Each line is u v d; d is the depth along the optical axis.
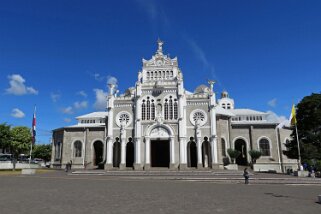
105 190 21.98
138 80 57.16
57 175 41.44
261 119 68.88
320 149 47.78
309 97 52.03
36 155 103.38
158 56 60.06
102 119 71.75
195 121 53.28
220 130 60.28
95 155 67.31
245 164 63.91
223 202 16.03
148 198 17.44
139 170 48.53
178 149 52.00
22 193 19.39
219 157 54.75
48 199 16.52
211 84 54.50
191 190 22.78
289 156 51.28
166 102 54.69
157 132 53.25
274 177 37.22
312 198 18.20
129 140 54.47
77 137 67.25
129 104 55.84
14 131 71.81
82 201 15.84
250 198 17.94
